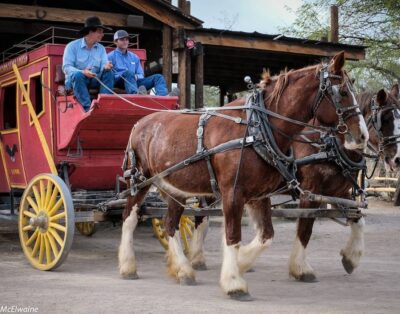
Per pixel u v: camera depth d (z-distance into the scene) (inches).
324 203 309.6
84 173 329.4
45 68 334.0
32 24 495.5
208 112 263.6
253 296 251.0
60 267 323.6
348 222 308.8
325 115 243.1
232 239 243.6
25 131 357.4
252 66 625.0
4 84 383.9
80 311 220.2
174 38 479.2
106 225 519.8
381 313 217.5
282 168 240.7
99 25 327.0
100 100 292.7
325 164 289.1
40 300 237.8
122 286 270.5
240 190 242.7
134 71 349.1
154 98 308.0
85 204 322.3
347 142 239.8
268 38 517.7
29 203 327.9
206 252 396.2
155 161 280.7
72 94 319.3
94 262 343.6
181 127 271.7
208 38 491.5
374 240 446.9
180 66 481.7
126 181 303.9
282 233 486.3
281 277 300.5
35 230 319.3
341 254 310.8
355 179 295.1
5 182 389.4
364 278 297.6
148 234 475.2
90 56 329.7
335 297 250.2
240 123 246.8
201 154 253.1
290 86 247.8
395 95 317.7
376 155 307.0
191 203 340.2
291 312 218.7
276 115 245.0
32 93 350.3
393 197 740.7
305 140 274.7
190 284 276.8
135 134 298.5
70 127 314.2
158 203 339.6
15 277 290.5
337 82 240.2
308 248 411.8
